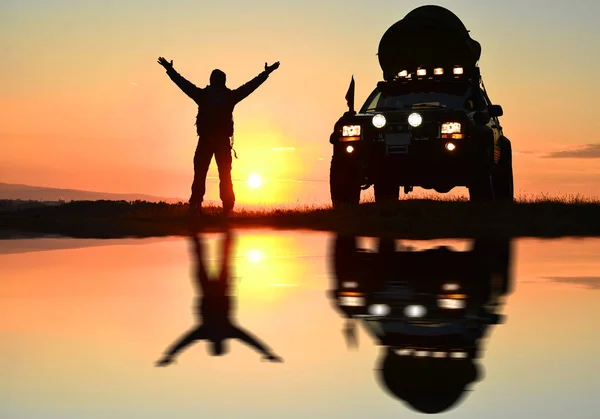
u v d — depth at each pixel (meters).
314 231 10.02
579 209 11.41
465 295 4.91
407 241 8.63
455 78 13.77
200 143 12.36
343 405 2.52
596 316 4.14
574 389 2.69
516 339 3.55
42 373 2.96
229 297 4.88
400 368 3.02
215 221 11.45
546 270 6.20
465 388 2.71
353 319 4.09
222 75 12.48
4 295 4.98
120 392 2.69
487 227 10.17
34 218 12.08
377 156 12.71
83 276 5.94
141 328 3.87
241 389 2.72
